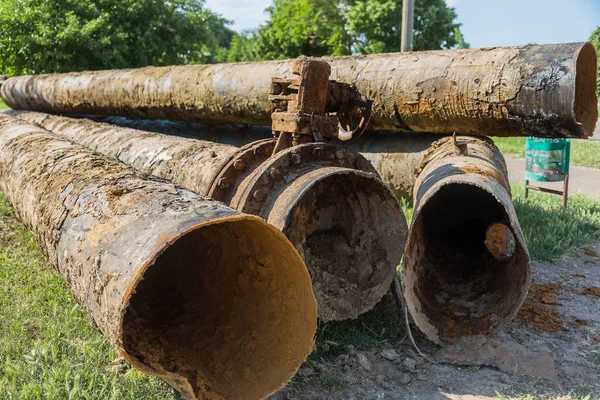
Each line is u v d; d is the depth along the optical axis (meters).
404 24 11.23
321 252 4.02
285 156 3.64
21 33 18.41
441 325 3.95
